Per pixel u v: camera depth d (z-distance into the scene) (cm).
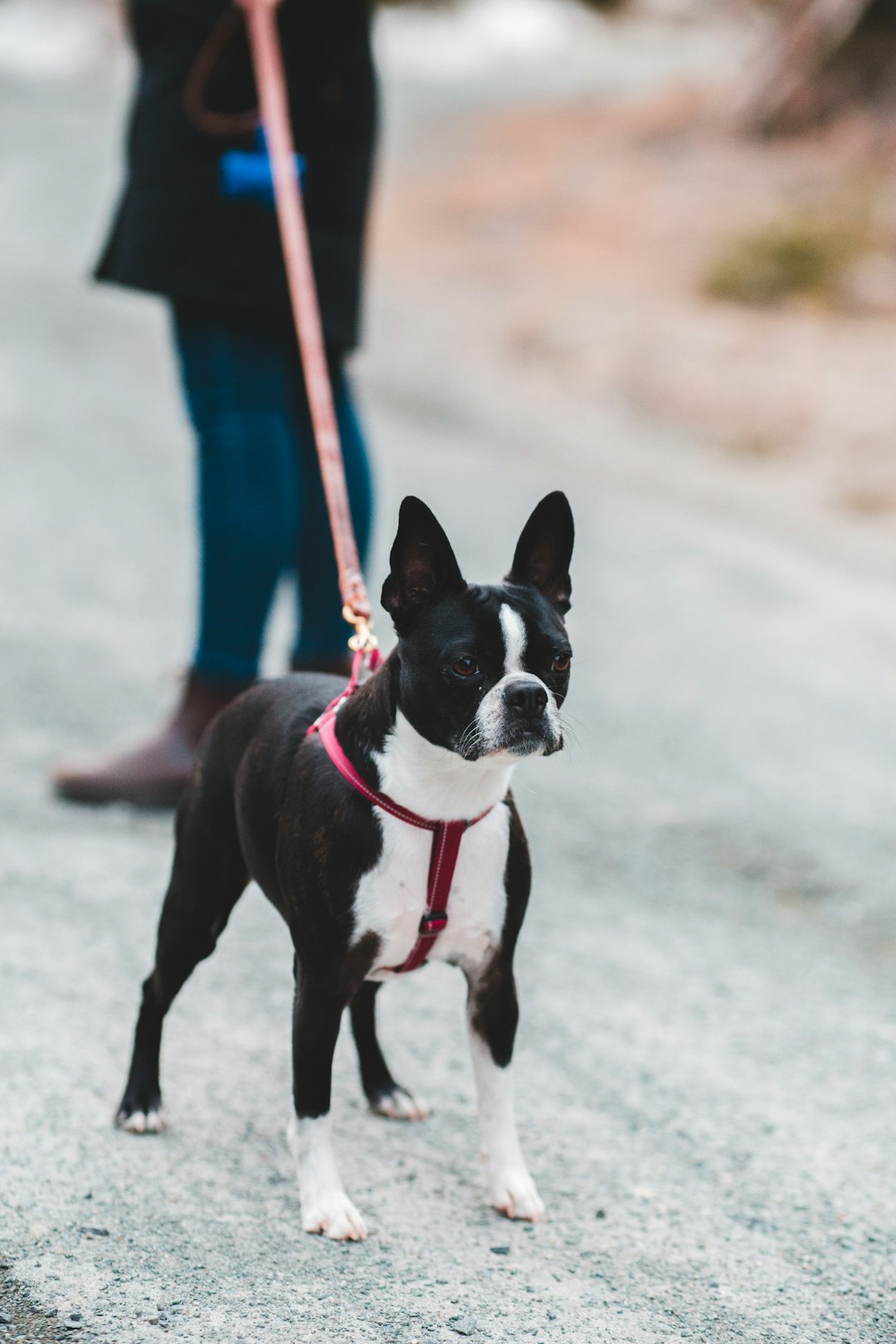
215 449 521
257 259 512
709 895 530
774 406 1441
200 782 349
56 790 557
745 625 884
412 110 2950
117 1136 337
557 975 452
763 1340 286
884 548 1078
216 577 530
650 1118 372
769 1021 434
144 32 527
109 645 757
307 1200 309
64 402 1314
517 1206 321
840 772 663
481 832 310
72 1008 395
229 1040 389
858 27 2327
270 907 488
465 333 1714
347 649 551
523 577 326
